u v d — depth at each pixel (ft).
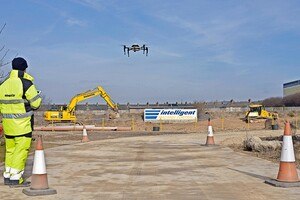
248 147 58.23
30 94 28.86
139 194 26.71
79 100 174.40
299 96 266.36
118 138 96.32
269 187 28.66
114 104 185.47
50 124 169.37
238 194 26.40
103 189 28.55
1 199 25.40
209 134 69.15
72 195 26.53
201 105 280.72
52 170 38.22
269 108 250.78
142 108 264.11
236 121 188.44
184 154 53.16
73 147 66.13
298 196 25.62
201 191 27.53
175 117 189.37
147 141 82.84
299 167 38.19
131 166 41.09
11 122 28.84
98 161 45.68
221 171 36.88
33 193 26.40
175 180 32.12
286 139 29.66
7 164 29.53
